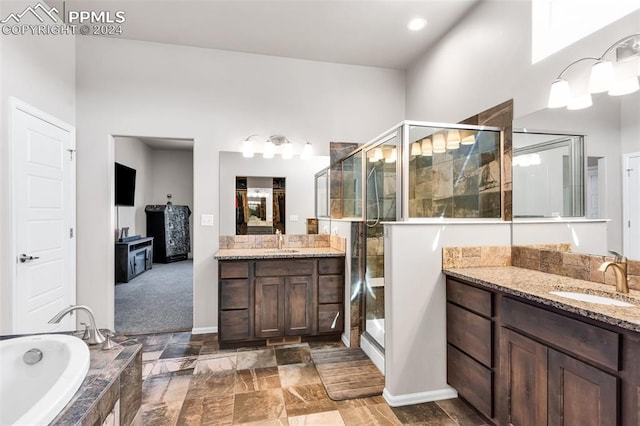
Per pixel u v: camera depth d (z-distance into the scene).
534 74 2.13
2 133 2.23
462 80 2.84
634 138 1.55
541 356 1.41
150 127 3.19
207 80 3.31
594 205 1.74
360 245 2.87
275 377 2.35
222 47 3.30
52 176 2.72
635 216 1.54
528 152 2.17
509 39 2.33
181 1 2.59
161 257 7.60
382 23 2.89
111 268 3.16
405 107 3.82
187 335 3.17
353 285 2.88
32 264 2.50
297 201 3.51
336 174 3.62
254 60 3.43
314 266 2.96
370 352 2.66
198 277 3.26
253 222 3.41
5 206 2.26
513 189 2.29
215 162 3.32
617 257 1.62
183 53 3.26
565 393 1.30
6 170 2.26
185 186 8.44
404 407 1.99
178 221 8.10
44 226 2.63
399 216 2.33
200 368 2.48
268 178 3.44
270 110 3.46
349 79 3.68
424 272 2.07
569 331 1.28
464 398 2.00
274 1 2.58
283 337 2.94
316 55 3.47
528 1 2.18
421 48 3.33
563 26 2.07
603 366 1.16
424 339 2.06
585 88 1.81
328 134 3.61
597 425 1.17
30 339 1.50
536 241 2.08
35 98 2.54
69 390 1.13
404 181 2.27
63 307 2.86
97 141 3.09
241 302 2.82
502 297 1.64
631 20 1.59
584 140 1.80
